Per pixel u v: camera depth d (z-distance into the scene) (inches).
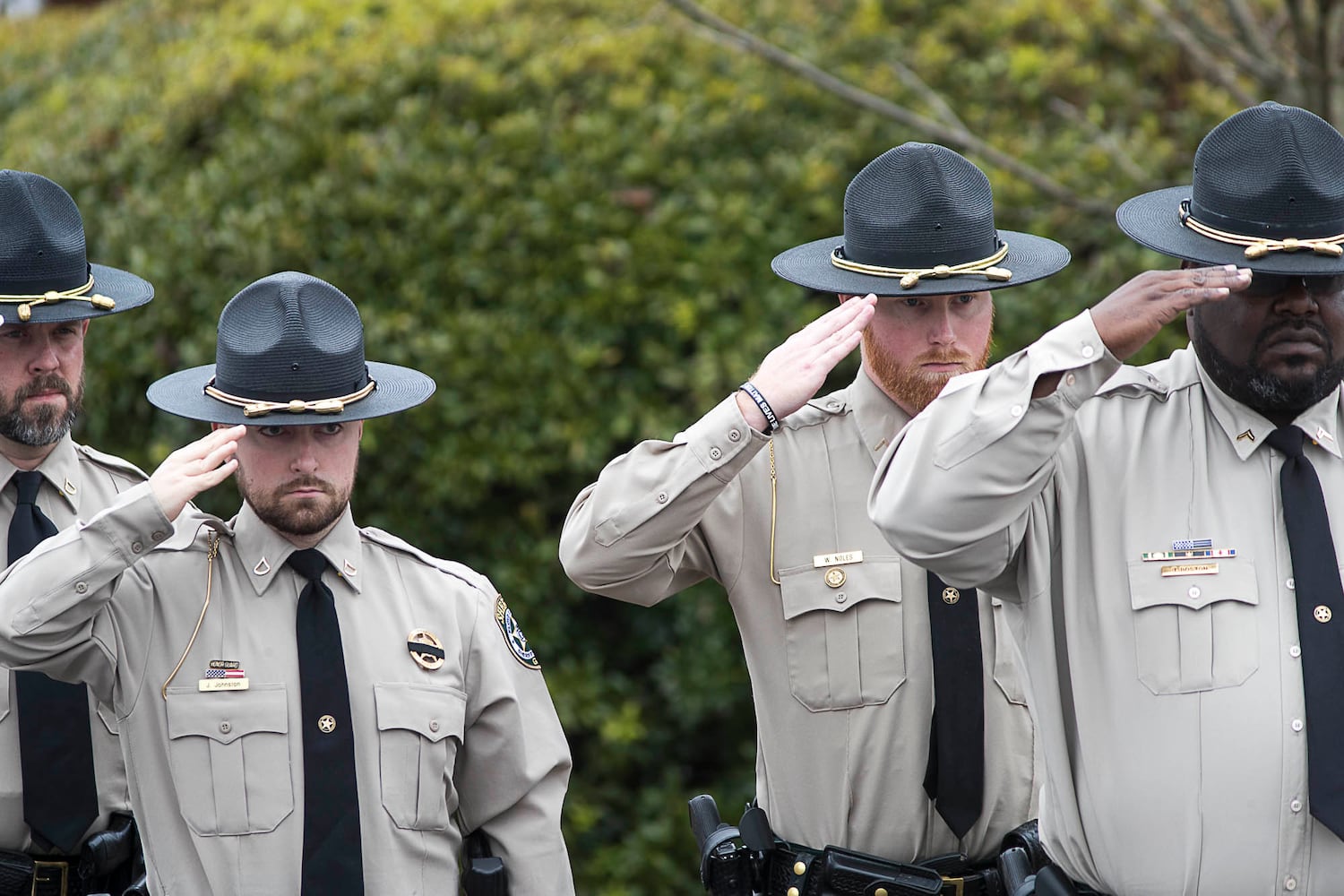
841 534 507.8
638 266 899.4
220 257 889.5
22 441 555.8
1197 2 995.9
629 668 941.8
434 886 478.9
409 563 504.7
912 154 502.9
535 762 494.6
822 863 496.1
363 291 893.2
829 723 500.1
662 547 482.6
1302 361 407.8
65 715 545.6
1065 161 929.5
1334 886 403.5
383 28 979.3
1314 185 404.2
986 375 398.6
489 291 897.5
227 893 465.4
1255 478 422.0
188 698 474.0
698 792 922.1
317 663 479.2
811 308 901.8
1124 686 414.9
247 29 1025.5
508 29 983.6
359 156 909.2
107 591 462.6
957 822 491.8
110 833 547.5
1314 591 410.6
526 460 891.4
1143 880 410.6
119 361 893.8
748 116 938.7
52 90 1175.0
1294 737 403.5
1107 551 421.7
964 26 1003.3
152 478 464.4
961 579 414.0
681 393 910.4
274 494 476.7
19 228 552.7
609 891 896.3
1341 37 869.8
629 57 960.9
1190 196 448.1
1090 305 878.4
